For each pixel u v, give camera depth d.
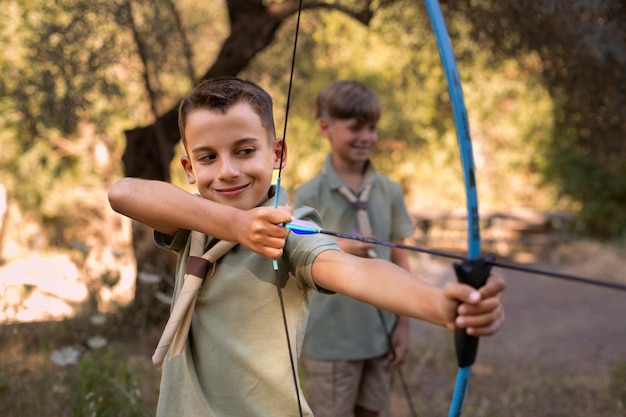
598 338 6.27
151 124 5.40
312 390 3.20
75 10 4.52
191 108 1.62
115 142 9.77
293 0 5.27
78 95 4.71
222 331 1.67
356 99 3.18
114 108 5.58
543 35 4.32
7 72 4.93
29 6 4.76
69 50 4.57
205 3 6.37
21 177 10.80
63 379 3.25
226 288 1.67
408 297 1.32
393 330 3.23
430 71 6.16
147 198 1.58
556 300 8.09
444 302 1.17
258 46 5.30
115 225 11.80
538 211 12.59
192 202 1.54
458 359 1.19
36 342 3.95
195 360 1.69
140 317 4.12
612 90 4.43
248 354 1.65
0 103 5.01
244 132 1.59
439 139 12.62
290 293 1.67
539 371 5.09
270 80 6.48
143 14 4.91
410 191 13.65
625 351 5.77
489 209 13.36
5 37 4.87
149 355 4.12
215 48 6.47
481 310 1.12
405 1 5.53
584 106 4.68
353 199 3.19
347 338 3.13
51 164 11.39
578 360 5.48
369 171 3.28
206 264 1.67
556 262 10.95
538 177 13.42
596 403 4.27
